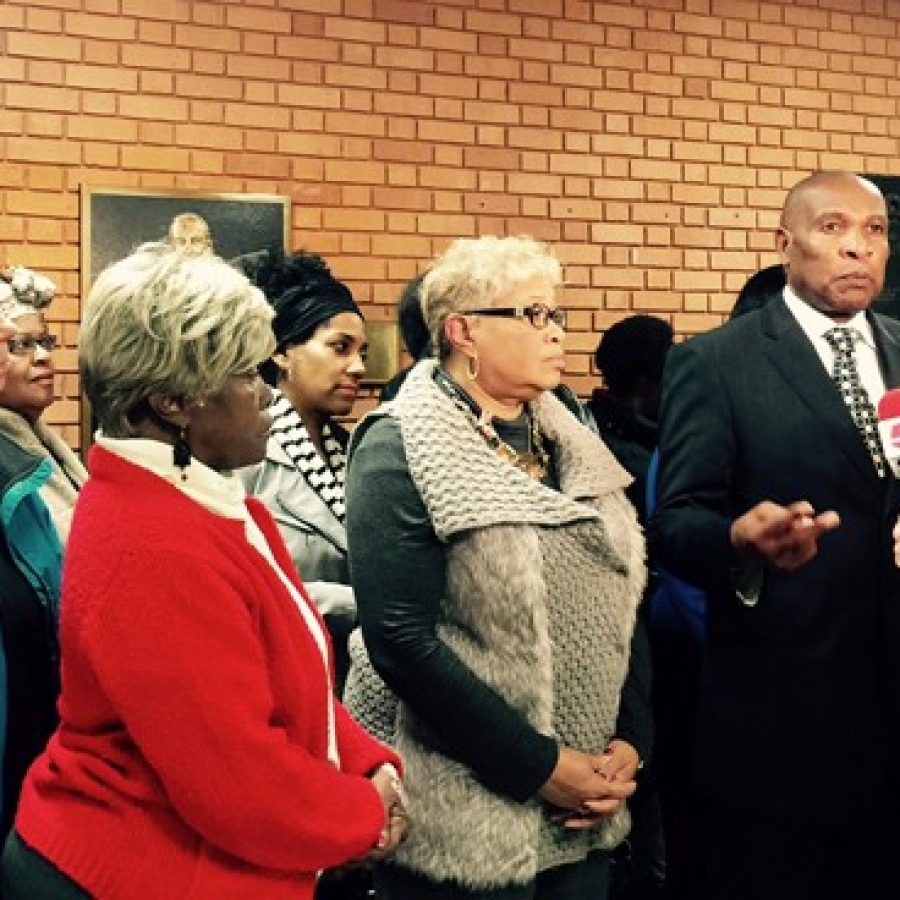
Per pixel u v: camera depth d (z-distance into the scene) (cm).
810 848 229
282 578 165
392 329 470
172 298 155
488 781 198
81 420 436
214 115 453
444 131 484
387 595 200
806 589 225
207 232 449
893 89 547
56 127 434
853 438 228
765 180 534
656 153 516
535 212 498
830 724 225
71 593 149
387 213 477
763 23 532
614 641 211
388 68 476
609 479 219
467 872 198
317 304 295
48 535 220
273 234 459
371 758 179
